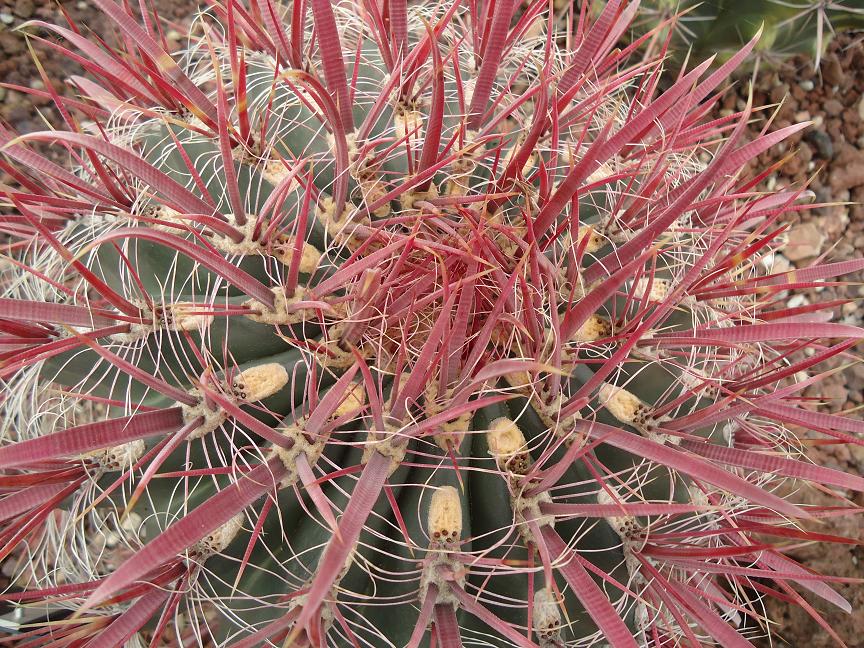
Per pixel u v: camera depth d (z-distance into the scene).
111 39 0.55
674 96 0.26
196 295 0.27
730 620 0.40
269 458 0.23
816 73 0.61
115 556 0.37
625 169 0.31
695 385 0.28
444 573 0.23
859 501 0.49
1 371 0.23
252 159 0.28
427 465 0.23
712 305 0.31
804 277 0.31
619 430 0.21
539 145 0.30
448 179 0.28
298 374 0.26
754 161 0.60
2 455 0.20
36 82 0.53
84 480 0.26
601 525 0.26
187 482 0.24
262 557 0.26
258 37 0.31
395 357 0.26
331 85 0.26
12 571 0.42
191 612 0.26
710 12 0.49
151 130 0.33
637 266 0.21
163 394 0.24
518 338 0.24
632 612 0.28
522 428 0.26
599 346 0.27
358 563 0.23
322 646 0.21
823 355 0.28
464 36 0.36
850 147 0.60
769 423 0.35
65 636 0.29
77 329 0.27
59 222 0.31
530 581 0.23
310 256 0.26
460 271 0.25
